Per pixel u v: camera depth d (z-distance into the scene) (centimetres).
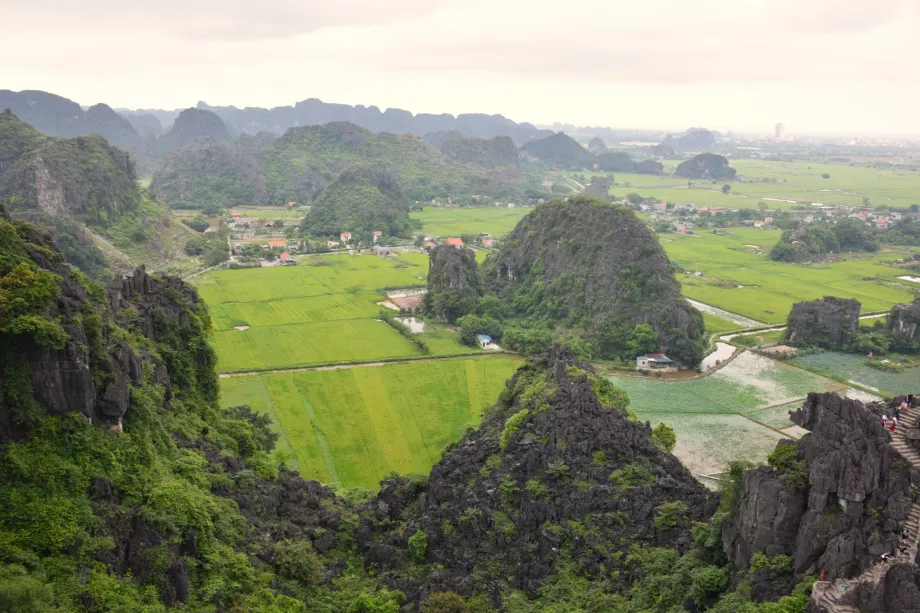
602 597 7688
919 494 6088
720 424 15975
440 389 17600
